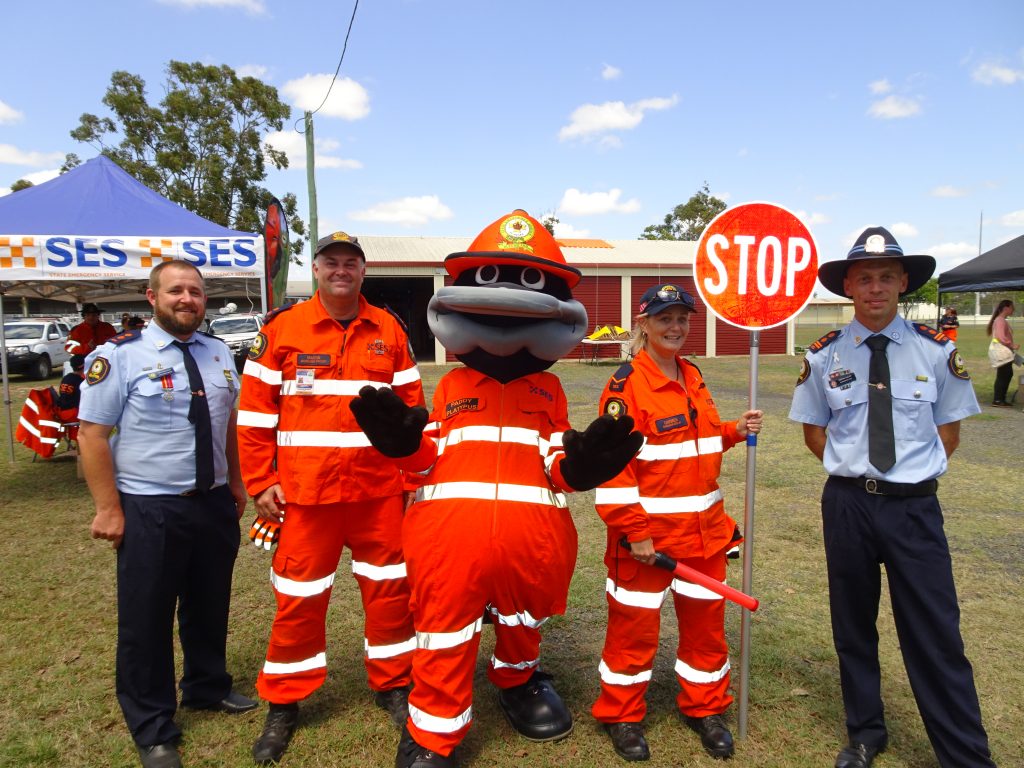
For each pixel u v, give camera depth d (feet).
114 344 9.18
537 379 9.07
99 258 22.24
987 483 23.27
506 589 8.66
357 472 9.55
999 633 12.73
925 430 8.60
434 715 8.48
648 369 9.37
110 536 8.93
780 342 83.76
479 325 8.30
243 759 9.36
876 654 9.16
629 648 9.27
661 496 9.18
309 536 9.53
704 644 9.48
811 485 23.20
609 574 9.44
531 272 8.61
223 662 10.49
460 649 8.50
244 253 23.98
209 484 9.53
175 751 9.24
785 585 15.03
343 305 9.85
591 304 77.51
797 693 10.86
